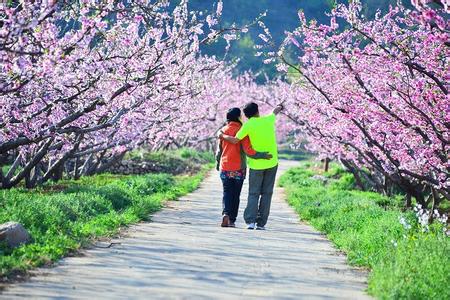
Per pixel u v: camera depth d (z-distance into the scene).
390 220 23.41
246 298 12.70
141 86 28.50
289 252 19.17
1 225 17.44
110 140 38.12
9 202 23.67
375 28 24.41
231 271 15.50
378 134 28.70
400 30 23.50
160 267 15.59
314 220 28.02
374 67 24.61
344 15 23.64
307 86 36.31
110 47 26.22
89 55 22.95
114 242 19.41
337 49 23.95
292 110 49.12
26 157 38.53
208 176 66.31
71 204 25.12
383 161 32.44
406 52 22.38
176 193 40.62
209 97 61.62
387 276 14.40
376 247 19.09
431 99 23.53
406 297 13.19
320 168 81.00
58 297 12.15
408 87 22.97
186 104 44.38
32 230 19.00
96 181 45.00
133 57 25.44
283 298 12.91
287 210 34.78
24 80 20.23
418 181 31.70
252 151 24.59
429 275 14.75
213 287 13.57
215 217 28.67
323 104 29.28
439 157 25.36
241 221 27.70
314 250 19.94
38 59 20.70
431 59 22.36
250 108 24.80
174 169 67.00
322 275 15.81
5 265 14.57
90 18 20.05
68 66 21.53
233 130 25.36
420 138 26.14
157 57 25.78
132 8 22.42
